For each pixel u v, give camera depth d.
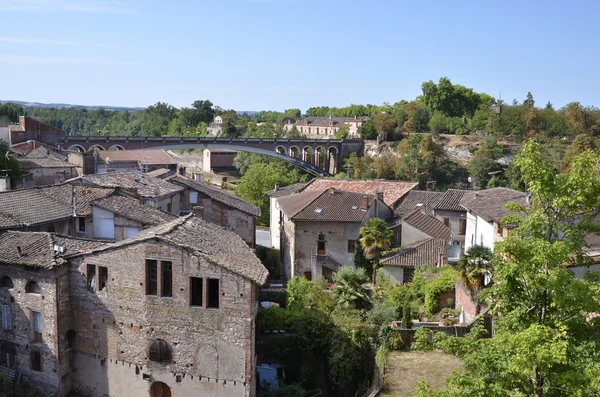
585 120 159.62
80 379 34.31
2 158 63.41
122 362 33.16
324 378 38.59
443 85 193.12
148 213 44.03
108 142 116.44
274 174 98.56
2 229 36.88
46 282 33.00
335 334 38.12
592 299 16.61
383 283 50.06
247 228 57.31
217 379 31.55
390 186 75.31
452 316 42.00
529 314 18.02
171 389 32.28
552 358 15.71
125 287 32.62
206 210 57.03
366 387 35.06
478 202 57.50
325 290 46.03
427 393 18.55
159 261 31.72
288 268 59.31
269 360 39.41
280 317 39.88
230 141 135.88
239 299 30.78
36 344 33.69
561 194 17.42
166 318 31.98
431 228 58.75
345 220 55.66
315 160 157.88
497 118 167.12
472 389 17.09
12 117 142.38
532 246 17.02
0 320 34.69
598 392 15.82
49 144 96.06
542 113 164.12
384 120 175.12
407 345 37.31
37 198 43.44
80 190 47.06
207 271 31.03
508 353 17.53
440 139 162.88
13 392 34.12
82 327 33.94
